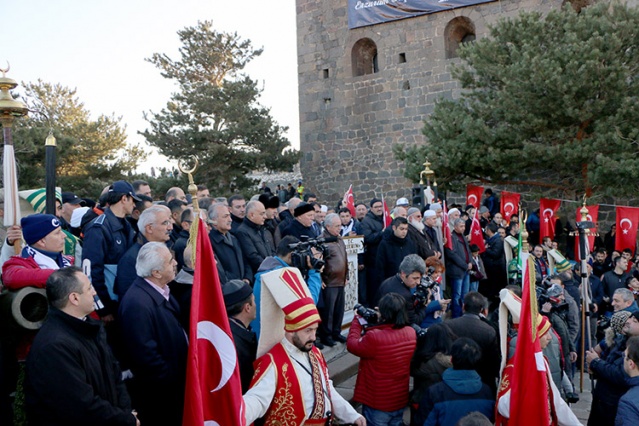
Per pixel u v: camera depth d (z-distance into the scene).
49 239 4.04
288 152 25.11
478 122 17.08
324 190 24.11
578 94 16.16
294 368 3.53
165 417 3.76
